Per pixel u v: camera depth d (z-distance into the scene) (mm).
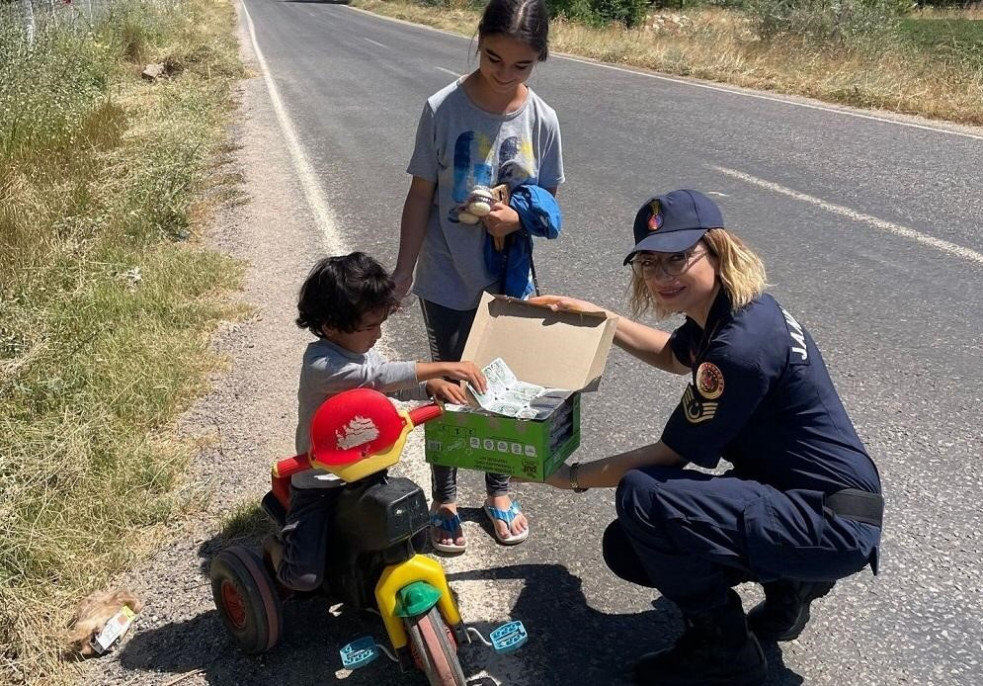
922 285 5559
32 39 13438
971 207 7078
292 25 33344
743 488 2373
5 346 4586
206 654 2805
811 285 5613
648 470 2480
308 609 2982
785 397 2369
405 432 2467
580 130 10773
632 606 2951
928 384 4371
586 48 19281
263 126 11984
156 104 12531
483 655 2750
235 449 3957
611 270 6066
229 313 5504
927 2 30125
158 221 7164
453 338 3174
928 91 11492
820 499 2328
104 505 3426
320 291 2436
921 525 3326
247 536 3342
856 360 4637
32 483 3455
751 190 7781
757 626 2703
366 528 2436
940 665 2662
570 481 2699
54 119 9672
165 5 24656
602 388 4500
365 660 2527
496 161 2928
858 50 14234
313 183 8773
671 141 9945
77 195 7289
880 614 2885
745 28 17391
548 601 2986
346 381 2518
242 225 7469
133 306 5293
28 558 3086
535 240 6723
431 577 2445
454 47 23203
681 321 5312
